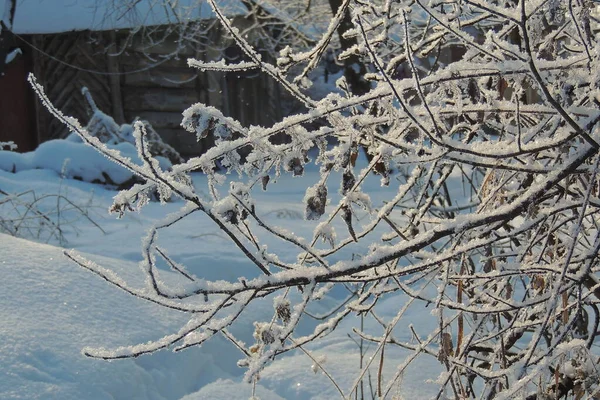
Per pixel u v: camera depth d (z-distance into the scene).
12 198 5.66
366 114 2.17
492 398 2.43
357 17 1.85
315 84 20.78
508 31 2.47
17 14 14.94
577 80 2.16
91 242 5.44
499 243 2.72
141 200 1.98
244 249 1.92
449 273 2.44
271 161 2.03
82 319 3.37
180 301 3.86
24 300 3.38
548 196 2.32
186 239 5.43
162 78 16.36
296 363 3.58
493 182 2.65
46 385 2.88
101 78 15.91
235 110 17.89
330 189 11.38
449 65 2.06
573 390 2.54
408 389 3.25
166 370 3.35
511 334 2.69
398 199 2.32
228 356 3.70
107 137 10.15
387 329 2.56
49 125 15.87
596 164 1.96
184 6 12.09
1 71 11.98
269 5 13.12
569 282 2.36
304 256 2.24
